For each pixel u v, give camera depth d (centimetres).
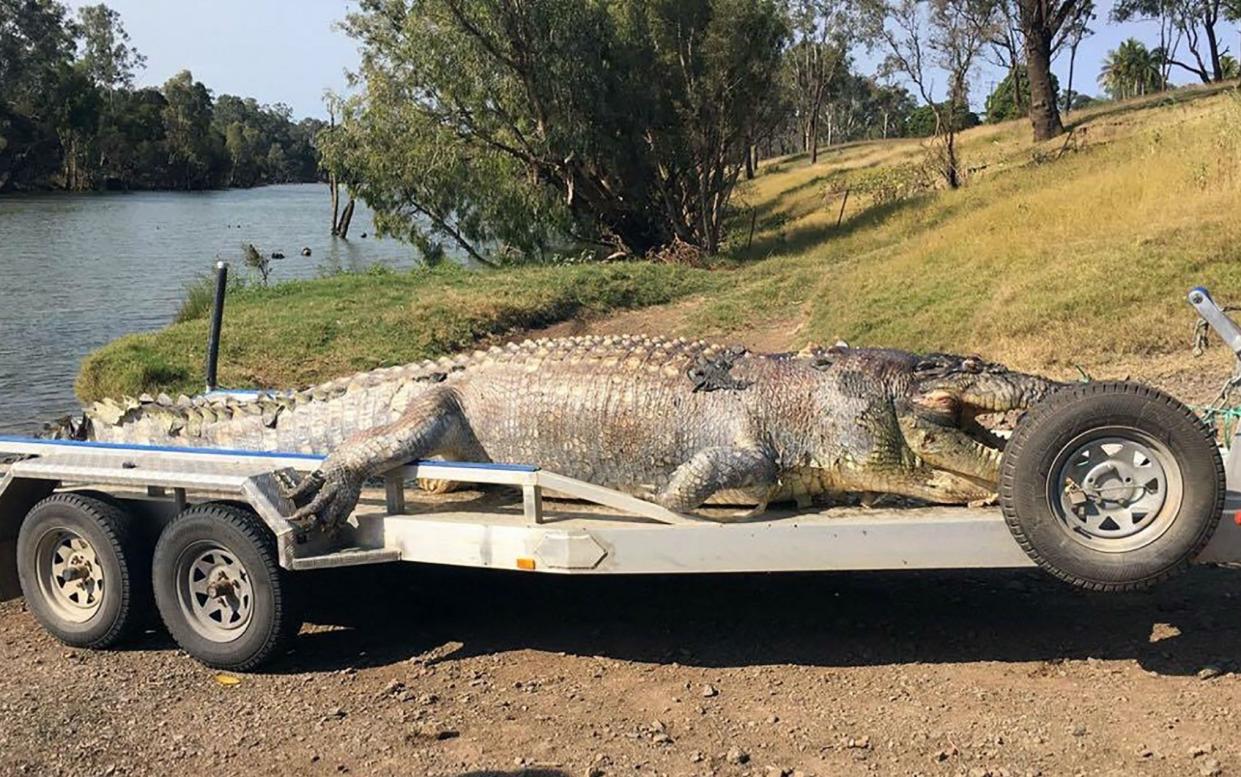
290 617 541
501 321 1866
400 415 635
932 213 2994
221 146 12800
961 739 443
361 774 441
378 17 3091
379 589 664
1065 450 457
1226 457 503
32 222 5809
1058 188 2369
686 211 3366
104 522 581
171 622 564
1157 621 545
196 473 563
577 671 535
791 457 552
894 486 550
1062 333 1220
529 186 3188
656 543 508
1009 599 589
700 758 440
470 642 580
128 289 2827
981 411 540
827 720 468
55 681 552
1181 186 1806
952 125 3769
